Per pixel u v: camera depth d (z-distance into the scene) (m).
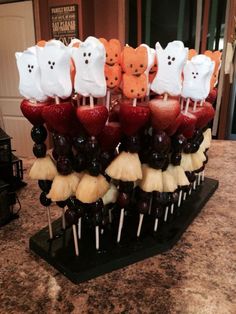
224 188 0.47
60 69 0.22
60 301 0.24
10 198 0.36
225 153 0.66
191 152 0.35
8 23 1.25
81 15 1.09
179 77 0.24
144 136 0.28
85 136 0.24
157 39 1.08
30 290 0.25
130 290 0.25
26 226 0.34
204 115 0.33
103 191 0.26
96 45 0.21
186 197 0.40
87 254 0.28
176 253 0.30
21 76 0.24
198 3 0.97
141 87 0.23
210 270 0.27
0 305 0.23
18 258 0.29
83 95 0.22
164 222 0.34
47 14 1.17
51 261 0.27
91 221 0.28
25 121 1.38
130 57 0.22
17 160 0.44
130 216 0.33
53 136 0.25
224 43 0.96
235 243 0.32
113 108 0.26
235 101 1.07
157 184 0.28
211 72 0.30
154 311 0.23
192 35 1.03
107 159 0.26
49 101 0.25
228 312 0.22
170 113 0.24
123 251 0.28
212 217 0.38
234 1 0.93
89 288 0.25
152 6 1.04
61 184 0.25
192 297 0.24
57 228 0.32
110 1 1.12
